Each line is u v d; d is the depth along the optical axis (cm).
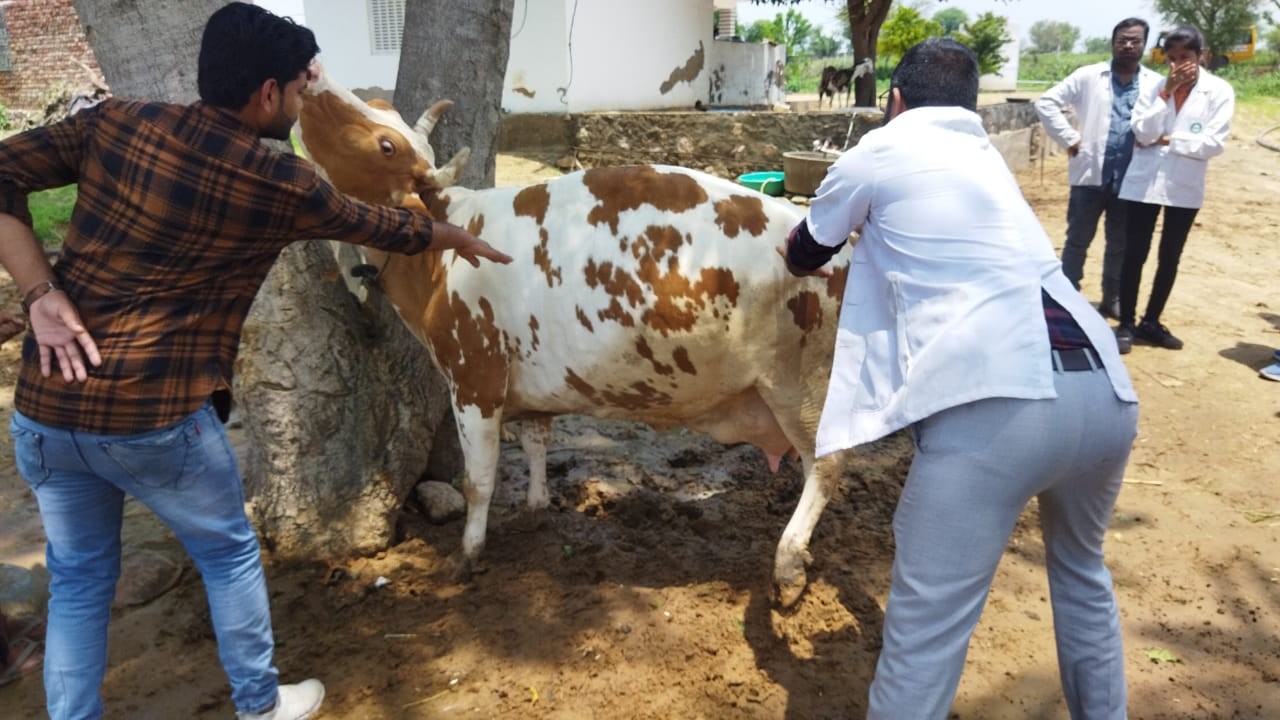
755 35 4394
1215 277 775
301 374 345
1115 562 358
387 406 371
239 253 219
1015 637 311
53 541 233
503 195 329
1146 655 301
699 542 373
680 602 330
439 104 338
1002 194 221
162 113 211
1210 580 346
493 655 304
